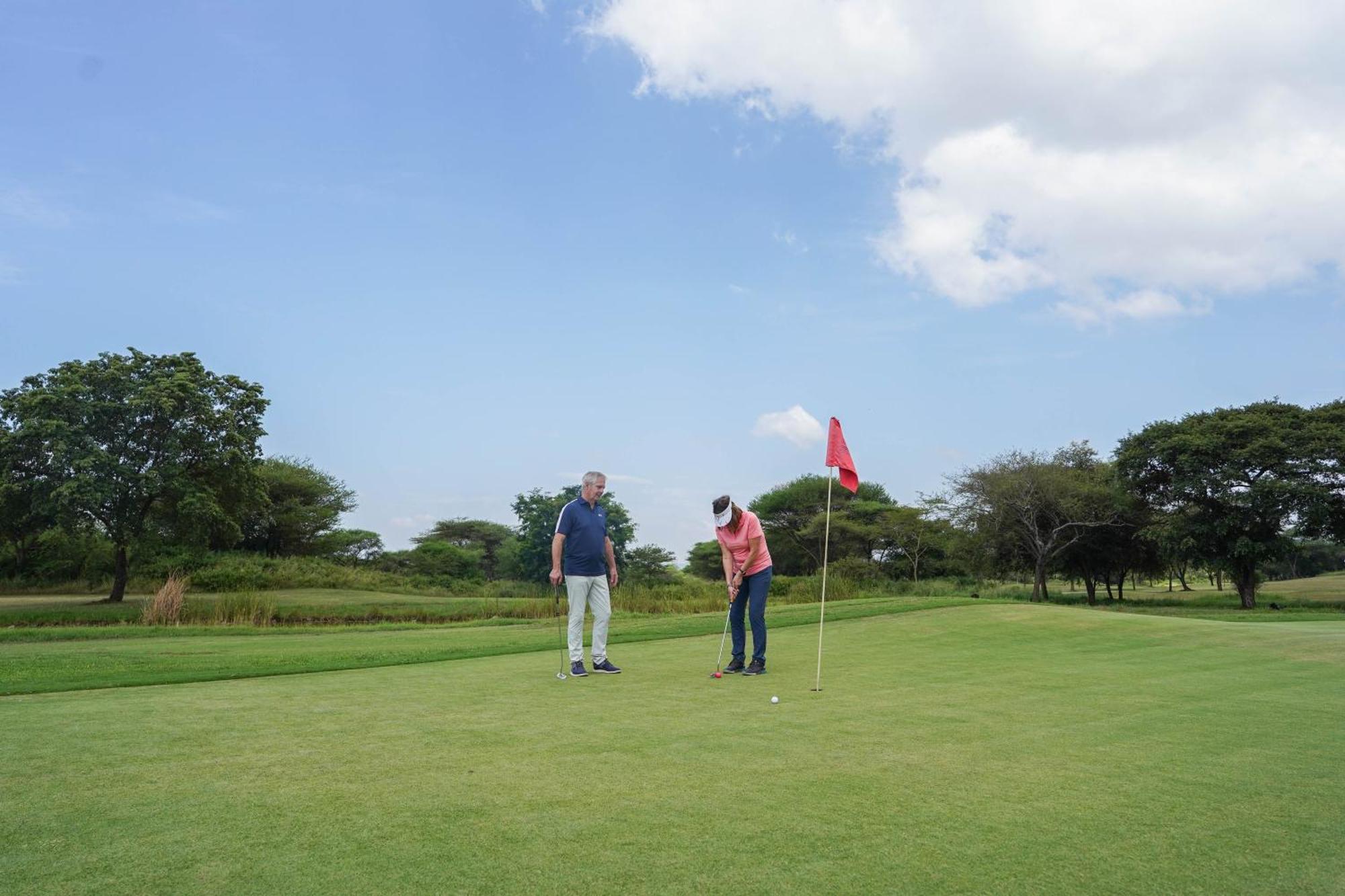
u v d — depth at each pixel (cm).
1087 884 270
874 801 355
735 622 795
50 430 2881
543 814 335
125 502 3089
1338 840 312
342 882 267
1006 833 316
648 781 383
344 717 539
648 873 276
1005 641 1095
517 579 6538
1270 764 421
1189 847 303
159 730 493
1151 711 567
